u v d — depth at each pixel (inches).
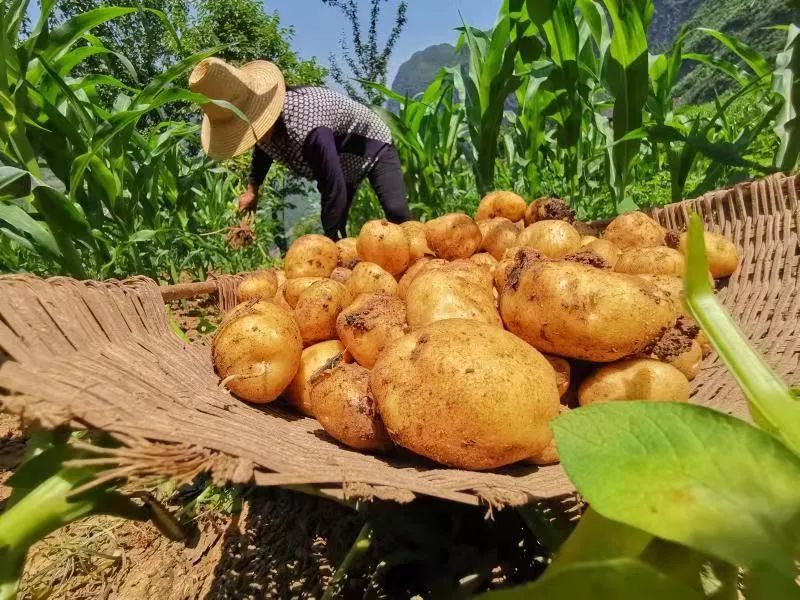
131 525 66.3
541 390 37.0
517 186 183.9
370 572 47.6
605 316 44.4
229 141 128.3
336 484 27.4
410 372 38.3
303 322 59.7
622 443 19.9
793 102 104.8
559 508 38.8
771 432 22.6
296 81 484.1
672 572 19.7
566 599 18.0
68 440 33.1
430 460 40.2
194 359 55.6
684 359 53.6
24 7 98.4
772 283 72.0
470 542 44.1
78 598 55.8
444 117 185.8
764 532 17.2
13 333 33.3
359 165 149.8
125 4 490.6
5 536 28.2
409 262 79.8
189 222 171.9
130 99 131.0
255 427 40.1
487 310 50.4
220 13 478.0
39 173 97.7
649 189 164.6
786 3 100.0
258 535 59.7
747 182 82.3
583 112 174.7
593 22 135.4
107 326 46.1
